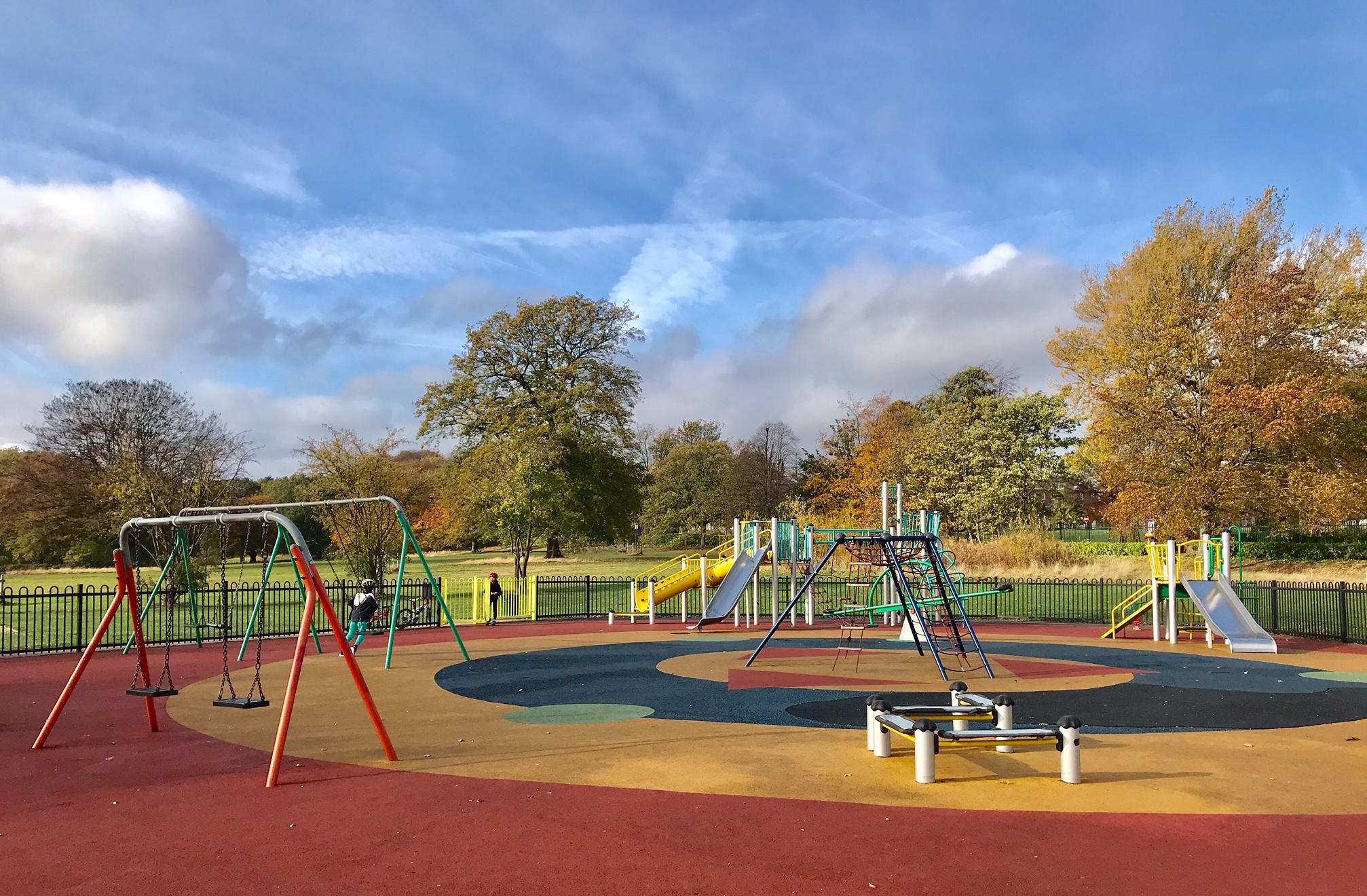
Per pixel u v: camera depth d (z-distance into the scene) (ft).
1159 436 135.95
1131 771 29.04
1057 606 109.60
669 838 21.81
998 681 52.03
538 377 182.50
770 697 45.60
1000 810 24.36
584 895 18.21
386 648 71.87
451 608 106.83
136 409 178.40
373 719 30.63
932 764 27.40
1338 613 95.76
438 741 34.17
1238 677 53.62
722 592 89.20
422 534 186.91
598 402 179.42
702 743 33.76
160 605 97.09
